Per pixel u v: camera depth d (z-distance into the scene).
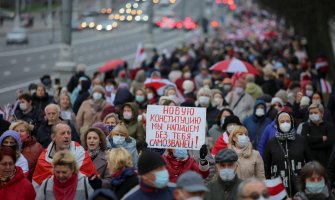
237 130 22.39
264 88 41.16
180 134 21.08
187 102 29.83
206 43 119.31
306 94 37.03
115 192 18.00
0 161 19.00
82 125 32.00
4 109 32.28
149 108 21.16
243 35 136.12
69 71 51.09
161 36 173.38
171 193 16.62
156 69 54.22
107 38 165.50
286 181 23.50
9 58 111.38
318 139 27.31
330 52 80.44
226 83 40.34
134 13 60.72
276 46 102.00
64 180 18.64
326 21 79.88
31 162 23.30
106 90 40.44
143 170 16.30
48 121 26.03
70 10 51.38
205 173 20.62
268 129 25.56
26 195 19.25
